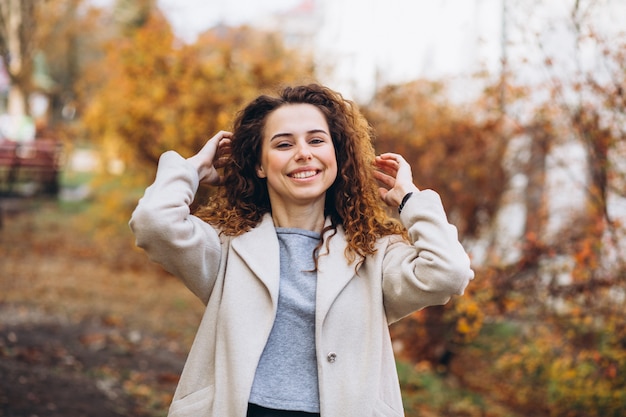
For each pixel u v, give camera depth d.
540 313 5.74
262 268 2.20
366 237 2.28
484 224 7.56
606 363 5.03
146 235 2.11
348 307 2.17
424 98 7.94
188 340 6.58
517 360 5.96
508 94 5.80
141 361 5.63
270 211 2.42
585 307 5.29
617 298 5.29
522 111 5.75
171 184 2.21
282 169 2.27
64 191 16.08
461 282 2.07
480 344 7.23
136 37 9.36
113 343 6.01
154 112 8.90
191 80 8.78
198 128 8.75
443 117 7.72
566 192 6.18
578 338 5.43
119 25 20.78
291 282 2.21
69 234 11.47
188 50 8.98
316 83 2.45
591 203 5.36
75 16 22.44
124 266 9.69
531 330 6.02
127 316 7.15
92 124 9.96
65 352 5.46
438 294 2.08
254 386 2.08
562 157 6.29
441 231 2.12
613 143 4.87
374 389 2.07
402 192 2.30
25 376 4.60
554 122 5.75
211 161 2.40
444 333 7.17
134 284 8.77
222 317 2.16
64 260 9.64
